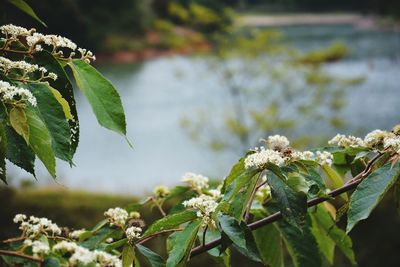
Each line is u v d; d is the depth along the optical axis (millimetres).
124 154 18984
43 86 1112
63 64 1188
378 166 1302
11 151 1062
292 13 66188
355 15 63094
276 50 14797
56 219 7973
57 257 1175
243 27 16359
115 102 1163
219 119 16750
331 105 14539
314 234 1722
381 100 23859
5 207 7898
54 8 33188
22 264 1206
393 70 30797
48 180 10180
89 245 1502
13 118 1023
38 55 1156
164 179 15969
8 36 1208
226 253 1460
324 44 38406
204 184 1683
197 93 26750
